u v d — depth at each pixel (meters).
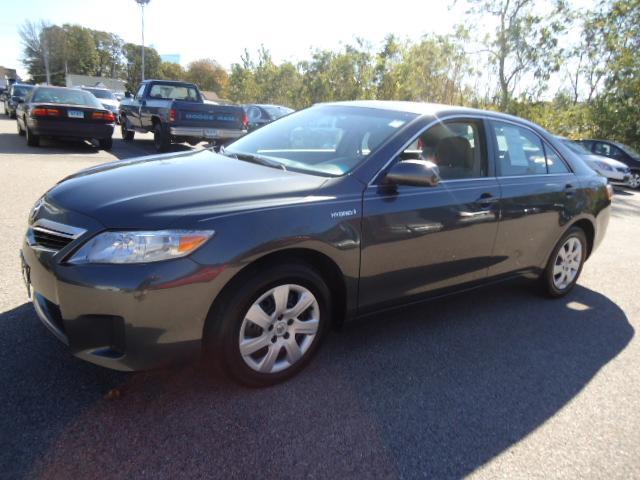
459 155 3.58
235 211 2.51
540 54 22.30
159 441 2.30
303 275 2.75
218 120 11.55
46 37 88.69
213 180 2.82
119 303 2.27
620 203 11.87
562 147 4.51
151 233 2.31
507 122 4.00
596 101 22.47
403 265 3.19
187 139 11.50
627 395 3.08
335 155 3.29
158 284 2.29
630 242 7.34
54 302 2.40
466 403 2.85
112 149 12.39
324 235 2.73
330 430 2.50
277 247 2.56
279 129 3.93
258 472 2.18
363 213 2.92
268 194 2.70
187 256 2.34
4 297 3.53
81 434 2.30
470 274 3.68
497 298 4.57
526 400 2.94
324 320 2.97
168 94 13.40
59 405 2.49
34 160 9.63
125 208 2.42
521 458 2.44
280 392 2.77
